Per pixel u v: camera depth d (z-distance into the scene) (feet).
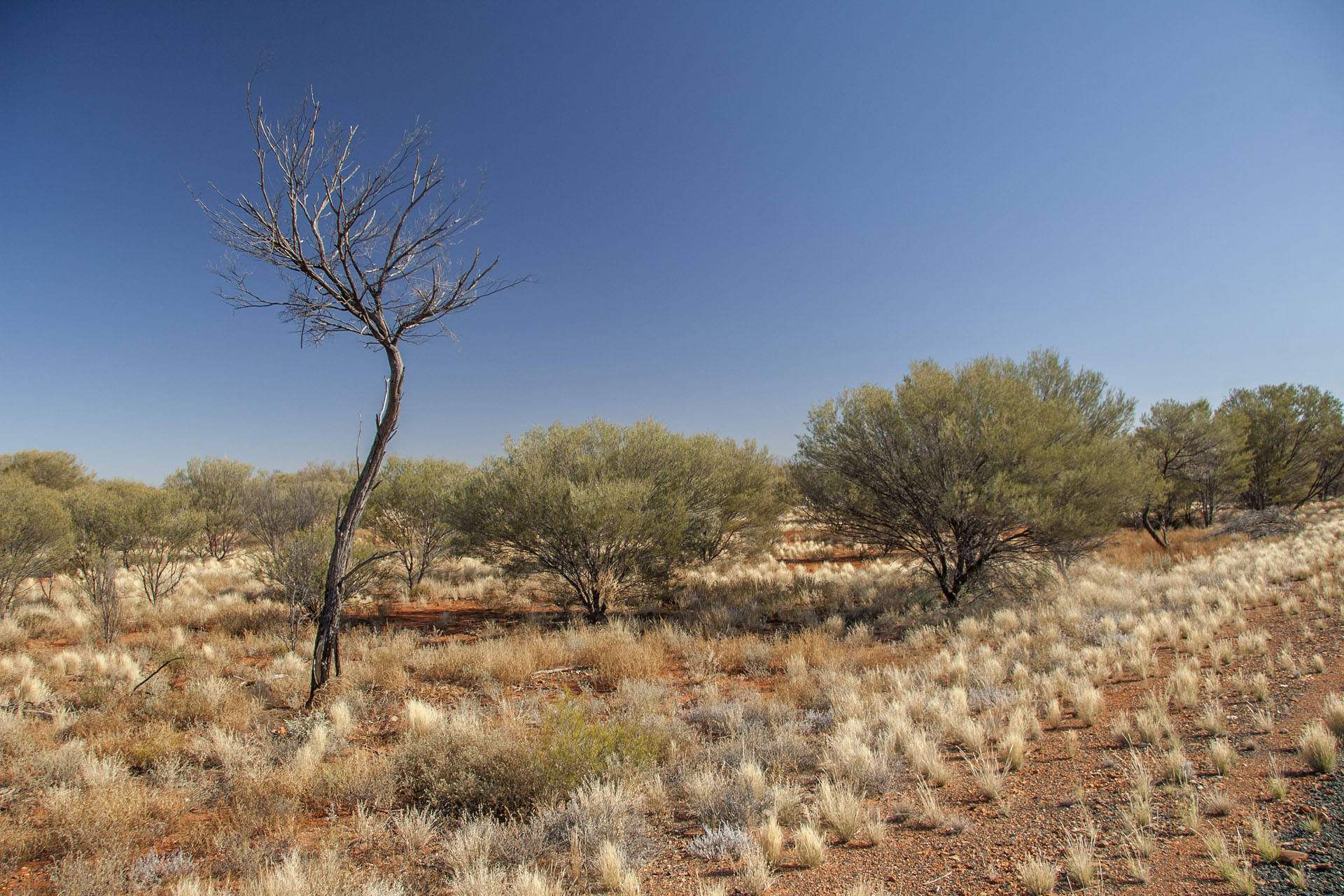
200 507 73.10
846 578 58.44
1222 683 21.50
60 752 18.16
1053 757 17.04
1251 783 13.73
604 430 48.73
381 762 18.20
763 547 64.23
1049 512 35.99
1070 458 38.93
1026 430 38.50
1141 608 34.99
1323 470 93.61
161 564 50.24
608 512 39.29
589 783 15.87
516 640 34.76
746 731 20.16
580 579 43.78
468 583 61.00
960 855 12.37
